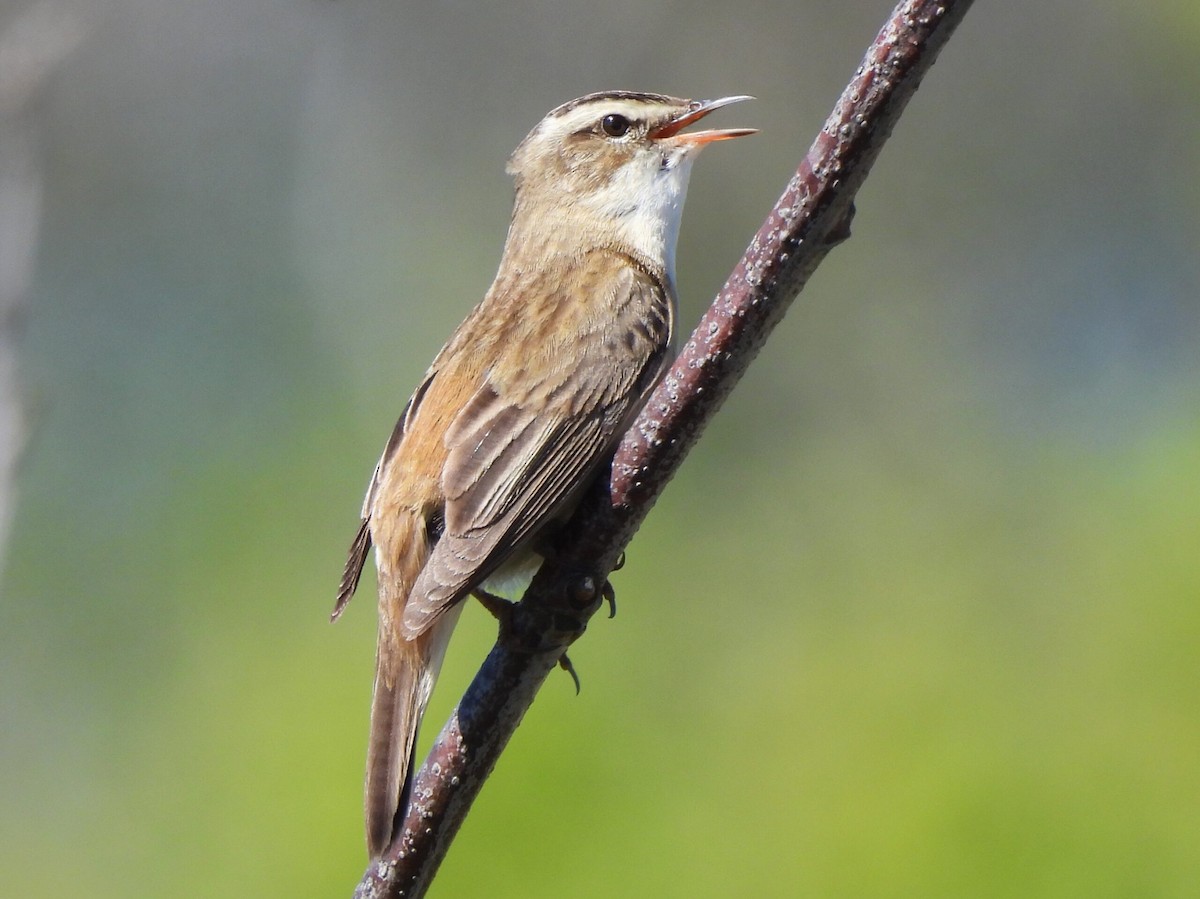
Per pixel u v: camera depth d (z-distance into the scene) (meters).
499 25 19.03
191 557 14.91
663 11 19.14
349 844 10.65
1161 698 10.51
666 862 10.14
